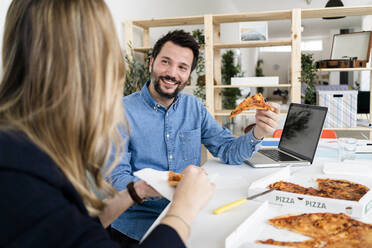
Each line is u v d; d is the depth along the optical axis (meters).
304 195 0.87
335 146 1.80
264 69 15.98
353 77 10.66
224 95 5.34
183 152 1.55
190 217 0.59
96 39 0.53
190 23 3.60
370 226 0.75
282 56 15.75
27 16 0.51
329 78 11.48
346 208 0.82
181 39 1.47
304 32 12.52
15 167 0.44
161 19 3.35
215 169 1.40
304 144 1.51
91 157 0.57
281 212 0.85
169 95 1.48
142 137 1.46
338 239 0.69
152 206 1.35
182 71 1.49
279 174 1.08
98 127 0.55
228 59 5.45
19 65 0.53
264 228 0.76
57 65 0.50
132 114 1.45
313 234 0.72
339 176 1.10
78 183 0.56
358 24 10.59
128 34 3.30
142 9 3.74
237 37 7.51
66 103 0.52
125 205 0.79
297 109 1.67
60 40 0.50
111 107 0.57
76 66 0.51
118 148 0.64
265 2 7.34
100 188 0.66
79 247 0.45
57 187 0.49
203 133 1.68
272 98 14.84
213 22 3.61
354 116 3.23
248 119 6.16
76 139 0.54
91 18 0.53
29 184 0.44
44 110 0.51
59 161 0.52
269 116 1.33
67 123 0.52
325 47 14.32
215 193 1.05
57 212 0.45
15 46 0.53
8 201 0.42
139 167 1.48
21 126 0.50
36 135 0.51
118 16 3.20
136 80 3.14
